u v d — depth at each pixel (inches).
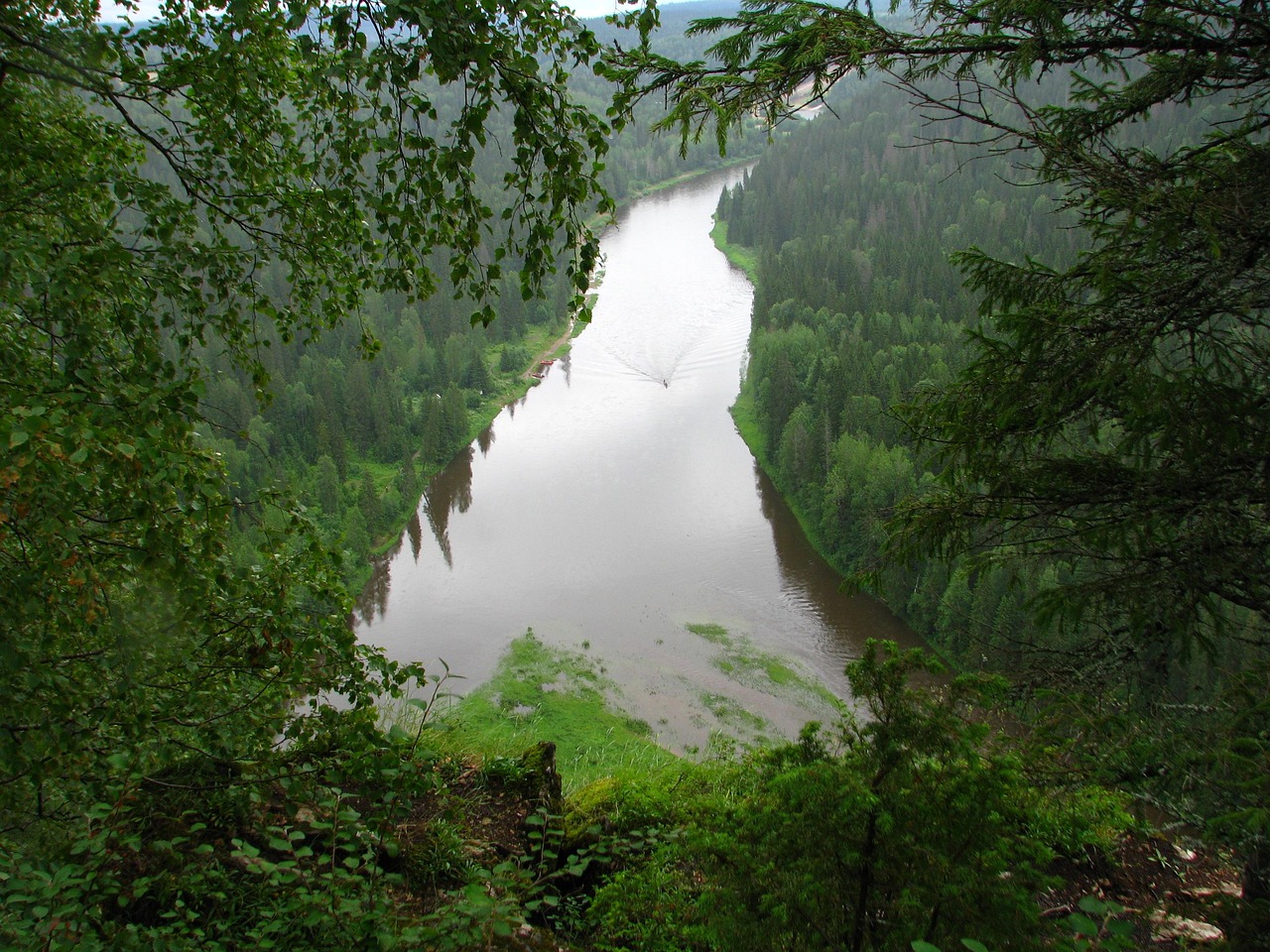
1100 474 190.2
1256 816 136.3
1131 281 179.0
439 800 261.6
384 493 2256.4
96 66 168.1
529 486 2427.4
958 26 180.5
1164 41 166.4
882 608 1664.6
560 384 3193.9
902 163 5073.8
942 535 205.5
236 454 1904.5
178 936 151.5
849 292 3356.3
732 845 156.6
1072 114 197.0
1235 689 164.6
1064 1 165.3
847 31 177.3
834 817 147.5
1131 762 167.5
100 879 154.3
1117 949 126.6
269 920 166.7
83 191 205.3
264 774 179.3
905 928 138.9
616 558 1974.7
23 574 131.7
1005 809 147.4
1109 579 182.5
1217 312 169.8
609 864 249.0
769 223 4626.0
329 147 211.2
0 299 154.3
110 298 196.7
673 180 6245.1
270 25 185.8
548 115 162.9
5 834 156.3
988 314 205.9
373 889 169.9
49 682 138.4
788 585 1790.1
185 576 149.3
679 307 3887.8
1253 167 165.3
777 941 145.6
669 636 1614.2
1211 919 144.5
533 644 1606.8
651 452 2588.6
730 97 186.4
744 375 3097.9
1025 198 3863.2
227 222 215.6
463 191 173.8
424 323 3476.9
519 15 158.4
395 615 1796.3
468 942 159.0
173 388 145.8
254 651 179.0
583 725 1299.2
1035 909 136.0
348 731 178.9
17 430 121.1
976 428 200.2
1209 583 167.2
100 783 164.1
